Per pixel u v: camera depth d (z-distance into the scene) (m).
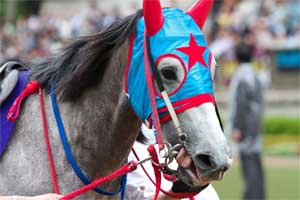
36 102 5.67
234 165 19.19
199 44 5.00
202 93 4.87
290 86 25.56
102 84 5.48
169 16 5.12
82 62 5.48
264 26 25.84
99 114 5.49
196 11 5.27
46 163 5.48
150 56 5.02
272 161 20.19
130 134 5.50
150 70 5.02
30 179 5.45
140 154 6.19
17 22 26.61
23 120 5.64
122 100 5.35
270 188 15.84
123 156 5.60
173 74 4.93
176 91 4.92
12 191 5.48
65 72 5.61
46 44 23.59
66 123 5.55
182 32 5.02
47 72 5.70
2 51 23.28
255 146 13.27
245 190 13.35
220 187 15.97
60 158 5.48
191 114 4.86
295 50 25.62
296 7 26.53
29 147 5.54
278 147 21.66
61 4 29.02
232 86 13.38
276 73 25.83
